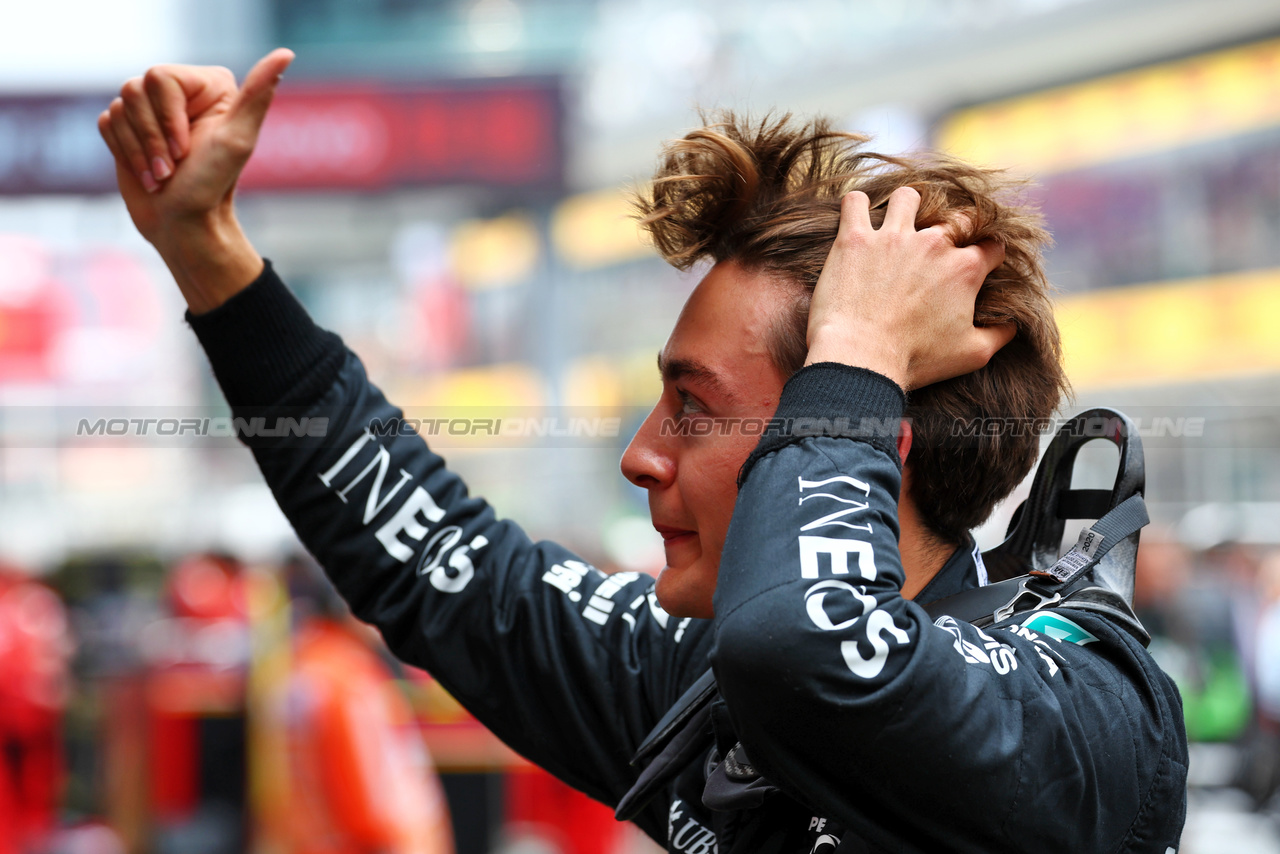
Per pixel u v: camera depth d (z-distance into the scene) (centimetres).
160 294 3619
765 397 377
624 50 3956
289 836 1406
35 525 3975
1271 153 3341
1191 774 2172
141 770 2006
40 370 3553
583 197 3978
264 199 2700
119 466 4103
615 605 480
